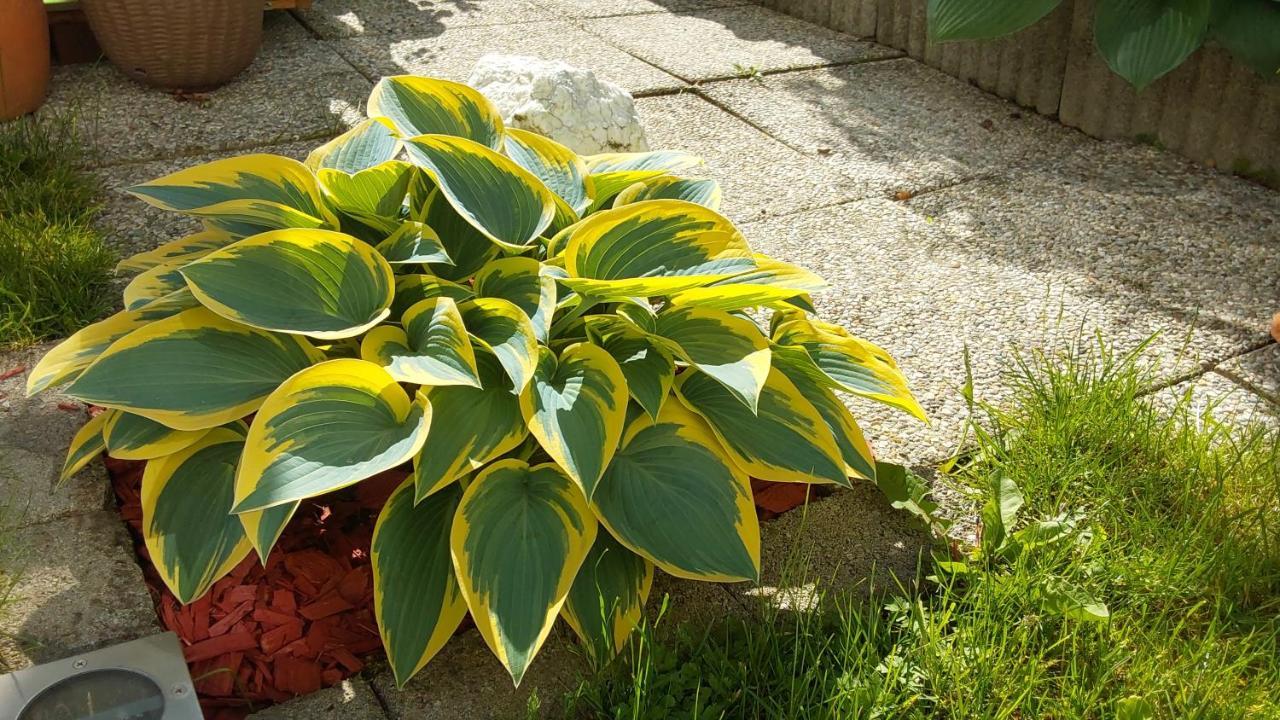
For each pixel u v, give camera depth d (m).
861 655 1.92
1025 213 3.78
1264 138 3.90
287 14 5.33
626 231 2.24
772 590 2.19
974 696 1.94
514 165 2.26
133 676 1.88
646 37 5.32
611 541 2.09
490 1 5.74
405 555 1.98
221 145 3.98
